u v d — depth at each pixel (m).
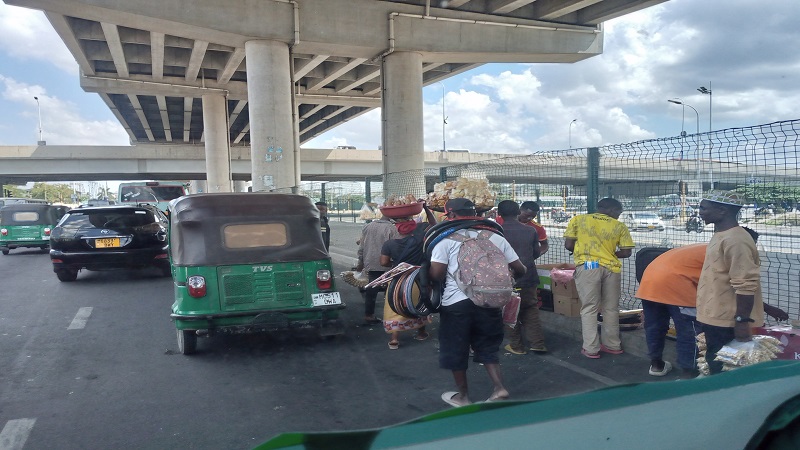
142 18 19.30
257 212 6.85
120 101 45.25
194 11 19.84
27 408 4.80
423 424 1.21
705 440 1.27
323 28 21.64
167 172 51.06
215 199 6.90
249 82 21.42
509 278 4.29
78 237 11.56
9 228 19.28
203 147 50.78
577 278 5.98
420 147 23.08
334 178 61.09
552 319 7.12
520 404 1.28
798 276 5.39
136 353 6.53
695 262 4.73
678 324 4.84
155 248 12.00
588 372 5.48
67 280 12.11
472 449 1.16
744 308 3.88
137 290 11.03
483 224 4.60
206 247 6.47
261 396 5.07
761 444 1.29
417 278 5.09
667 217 6.32
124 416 4.62
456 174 10.90
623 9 23.23
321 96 38.28
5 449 4.00
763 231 5.50
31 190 126.00
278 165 21.36
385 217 7.72
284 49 21.58
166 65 32.22
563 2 22.80
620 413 1.29
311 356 6.34
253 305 6.41
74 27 26.02
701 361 4.36
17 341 7.09
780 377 1.45
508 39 23.81
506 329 7.26
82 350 6.66
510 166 9.25
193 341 6.36
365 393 5.11
